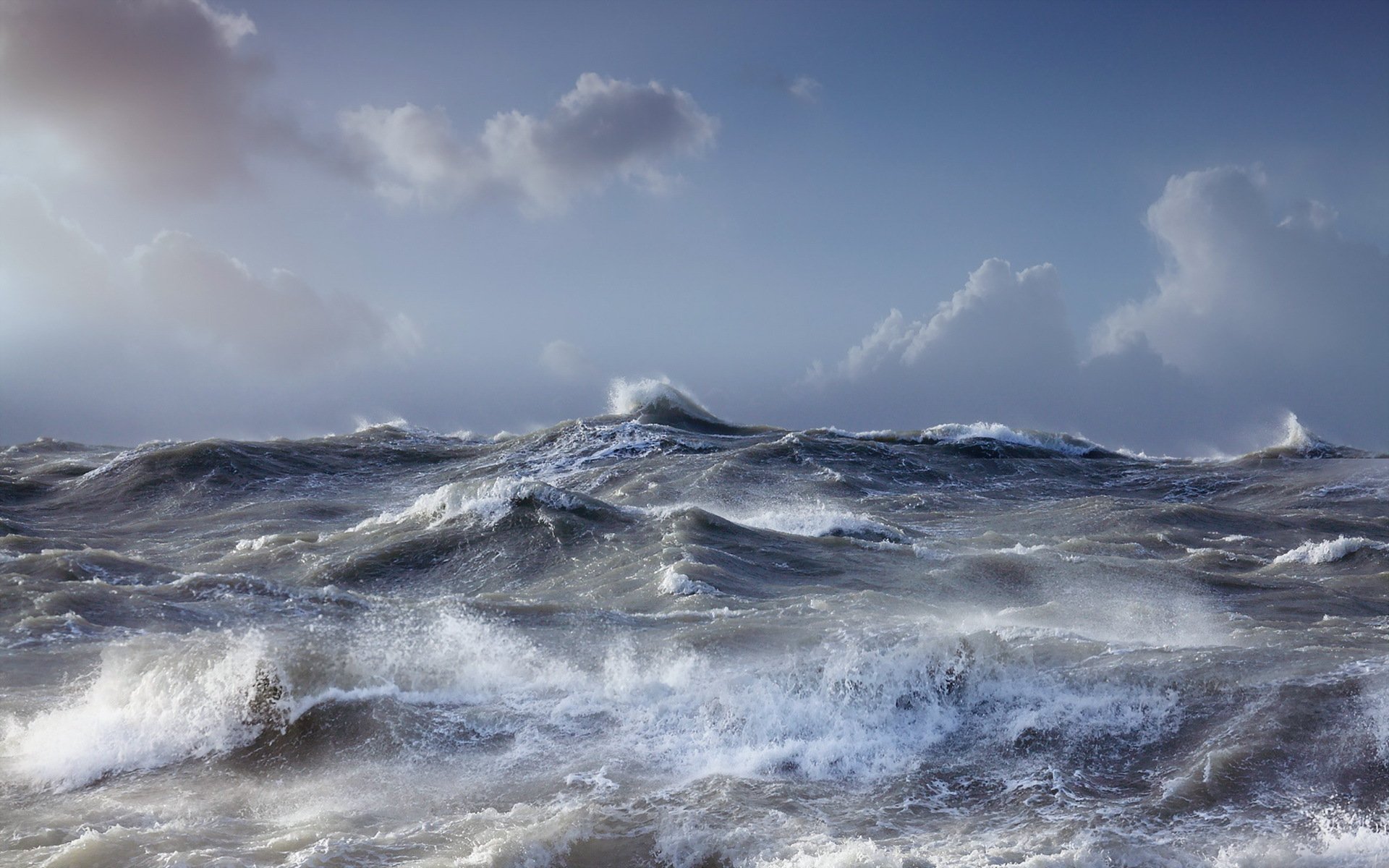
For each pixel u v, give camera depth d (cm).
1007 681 1009
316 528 2453
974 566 1780
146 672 1027
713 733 941
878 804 804
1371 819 736
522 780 852
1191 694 948
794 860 691
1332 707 891
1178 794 781
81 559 1661
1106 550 2034
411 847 718
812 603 1427
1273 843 707
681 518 2066
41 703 1001
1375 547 1880
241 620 1343
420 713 991
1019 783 829
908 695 985
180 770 881
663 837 743
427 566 1930
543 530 2055
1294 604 1526
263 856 698
